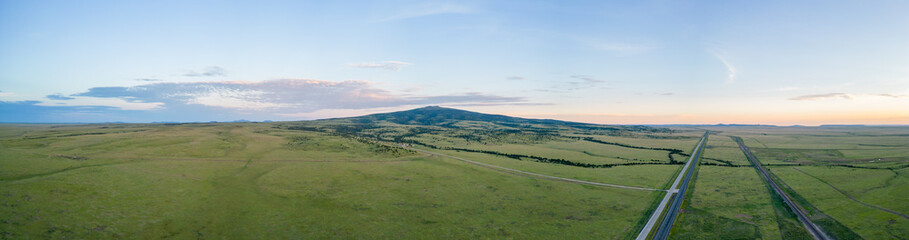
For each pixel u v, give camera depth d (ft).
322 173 321.52
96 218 189.26
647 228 215.10
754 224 221.25
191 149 379.35
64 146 357.00
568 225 219.00
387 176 327.06
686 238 199.82
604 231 209.15
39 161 281.13
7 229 163.73
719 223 223.51
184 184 261.03
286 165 344.28
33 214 182.60
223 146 412.57
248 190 263.08
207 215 211.82
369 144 498.69
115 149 353.10
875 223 210.38
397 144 594.24
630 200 275.59
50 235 165.37
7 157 284.41
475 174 351.46
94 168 272.31
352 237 192.34
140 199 222.07
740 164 474.08
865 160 483.51
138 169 284.20
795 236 201.46
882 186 296.30
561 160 480.64
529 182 328.70
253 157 372.17
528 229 211.41
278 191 265.13
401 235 197.67
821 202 263.70
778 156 569.64
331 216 222.28
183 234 184.75
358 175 323.98
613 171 400.67
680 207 257.55
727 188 315.78
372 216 225.97
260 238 185.68
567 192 296.92
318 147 449.89
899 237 188.34
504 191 295.28
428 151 510.99
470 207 251.39
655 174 383.04
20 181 223.92
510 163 432.66
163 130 561.84
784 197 283.79
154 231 184.34
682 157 544.62
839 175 359.87
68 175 247.09
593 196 285.64
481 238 196.75
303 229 199.93
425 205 252.42
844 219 222.89
